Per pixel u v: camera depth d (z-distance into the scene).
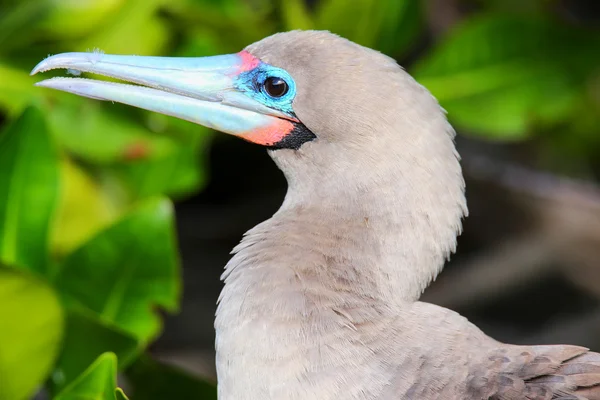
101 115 3.13
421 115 2.96
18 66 3.12
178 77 2.98
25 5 3.11
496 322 3.39
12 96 3.12
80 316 2.98
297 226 2.96
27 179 3.03
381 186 2.96
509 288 3.37
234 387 2.93
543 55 3.18
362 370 2.92
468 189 3.35
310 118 2.97
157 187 3.13
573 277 3.36
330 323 2.93
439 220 2.96
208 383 3.00
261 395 2.93
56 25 3.12
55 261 3.12
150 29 3.14
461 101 3.18
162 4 3.13
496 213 3.35
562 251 3.35
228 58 2.98
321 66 2.97
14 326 2.97
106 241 3.02
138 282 3.02
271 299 2.93
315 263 2.95
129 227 3.02
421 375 2.92
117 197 3.13
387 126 2.96
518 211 3.34
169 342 3.33
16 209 3.03
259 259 2.95
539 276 3.37
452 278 3.37
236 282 2.94
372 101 2.96
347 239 2.95
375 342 2.93
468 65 3.18
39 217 3.03
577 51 3.18
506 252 3.36
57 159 3.04
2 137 3.03
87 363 2.99
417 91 2.96
